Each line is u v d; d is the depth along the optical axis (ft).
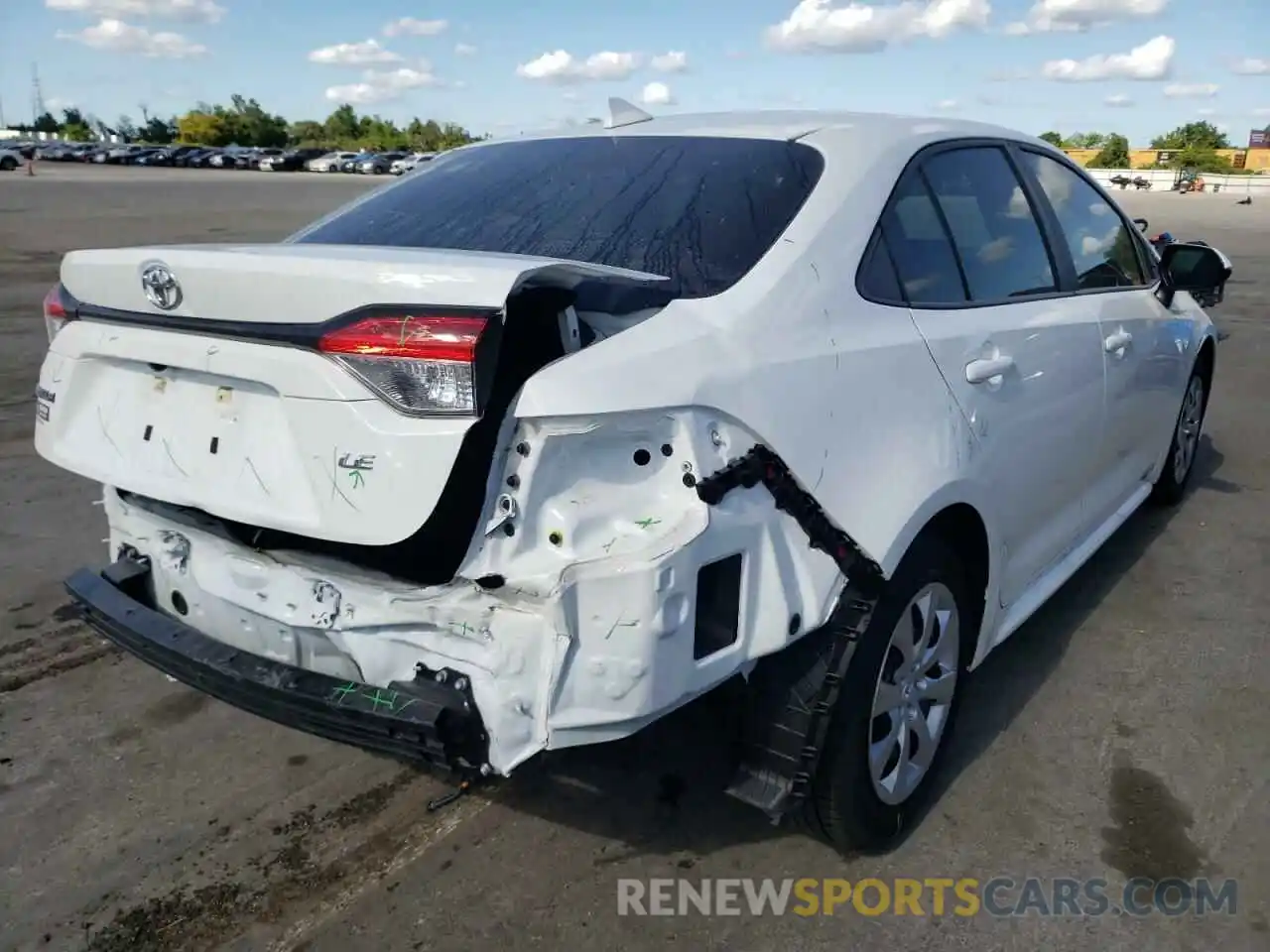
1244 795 10.14
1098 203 13.82
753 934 8.33
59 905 8.59
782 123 10.28
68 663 12.59
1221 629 13.65
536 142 11.21
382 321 6.68
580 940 8.24
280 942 8.21
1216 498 18.94
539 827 9.57
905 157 9.81
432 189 10.67
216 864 9.10
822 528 7.63
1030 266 11.45
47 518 17.19
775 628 7.43
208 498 7.66
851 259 8.71
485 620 6.93
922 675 9.38
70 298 9.00
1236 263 60.34
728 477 7.03
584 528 6.77
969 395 9.44
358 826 9.62
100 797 10.01
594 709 6.78
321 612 7.63
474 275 6.59
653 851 9.27
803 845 9.38
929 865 9.15
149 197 103.24
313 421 7.00
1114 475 14.24
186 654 8.09
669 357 7.00
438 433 6.58
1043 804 9.98
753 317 7.73
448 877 8.94
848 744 8.28
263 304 7.26
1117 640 13.32
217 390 7.79
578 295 6.84
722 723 8.34
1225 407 25.95
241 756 10.75
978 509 9.60
